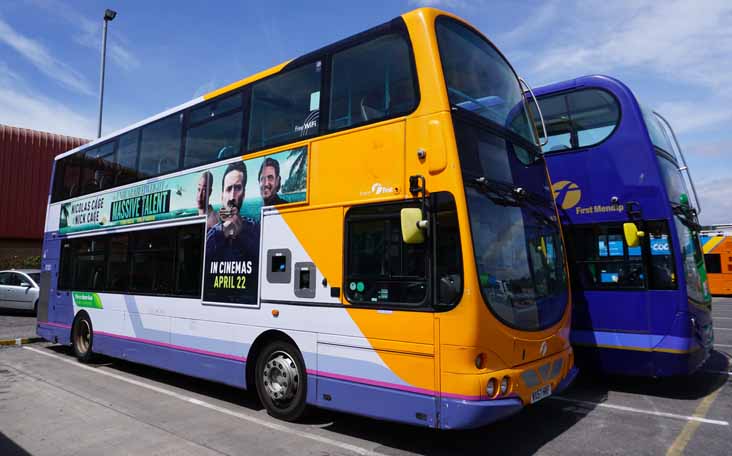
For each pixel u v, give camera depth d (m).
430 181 4.68
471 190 4.66
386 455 4.71
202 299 6.88
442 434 5.34
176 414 6.06
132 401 6.70
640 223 6.98
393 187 4.94
